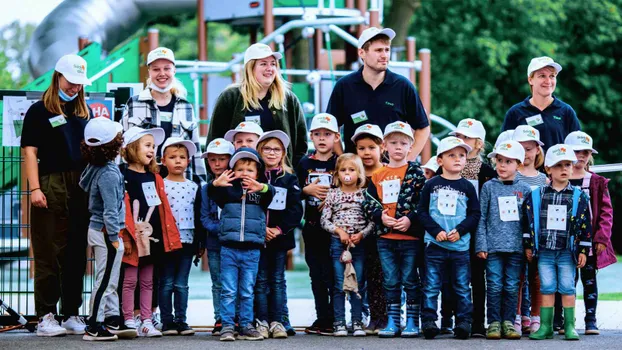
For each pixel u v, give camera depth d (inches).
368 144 386.6
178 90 399.9
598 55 1226.6
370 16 749.9
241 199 361.7
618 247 1248.8
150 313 375.2
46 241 372.2
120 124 370.3
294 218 374.9
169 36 1733.5
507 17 1210.6
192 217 381.4
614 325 416.5
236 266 361.1
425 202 371.6
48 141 370.6
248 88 387.9
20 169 398.6
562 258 367.6
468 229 366.3
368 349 327.9
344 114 405.7
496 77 1203.2
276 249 376.8
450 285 378.6
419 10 1232.8
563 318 391.9
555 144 408.8
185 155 382.6
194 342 346.0
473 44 1191.6
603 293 591.5
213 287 380.8
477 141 390.6
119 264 356.8
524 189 374.6
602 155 1259.8
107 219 351.3
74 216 368.5
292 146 400.5
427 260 369.1
